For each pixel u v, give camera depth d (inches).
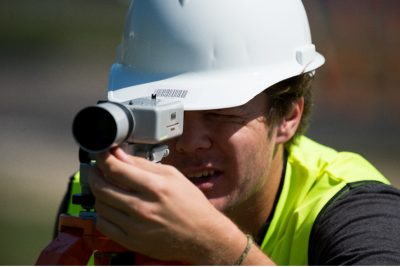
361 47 809.5
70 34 986.7
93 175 139.6
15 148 565.6
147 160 140.6
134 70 188.2
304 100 200.2
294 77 192.4
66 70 845.2
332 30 822.5
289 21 193.2
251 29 184.7
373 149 584.4
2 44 937.5
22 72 833.5
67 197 221.9
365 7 824.3
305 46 197.0
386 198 185.0
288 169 202.4
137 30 187.0
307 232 185.6
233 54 182.9
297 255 187.6
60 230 153.6
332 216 181.9
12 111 666.8
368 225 174.7
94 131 132.0
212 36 181.9
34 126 625.3
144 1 186.9
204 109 171.9
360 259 167.2
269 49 187.3
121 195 137.6
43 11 1059.9
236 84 181.2
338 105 711.7
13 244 424.8
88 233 150.3
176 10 182.9
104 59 898.1
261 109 183.5
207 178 176.1
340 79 788.6
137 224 139.2
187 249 143.8
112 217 140.2
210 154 174.2
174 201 139.6
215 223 144.5
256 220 200.7
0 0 1056.8
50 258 149.9
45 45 944.3
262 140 182.1
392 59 808.9
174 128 145.9
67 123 641.6
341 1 818.8
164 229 140.2
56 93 748.0
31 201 484.4
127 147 140.9
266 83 183.3
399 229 174.1
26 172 522.9
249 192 181.2
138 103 142.6
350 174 194.1
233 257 147.6
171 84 181.9
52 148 573.6
